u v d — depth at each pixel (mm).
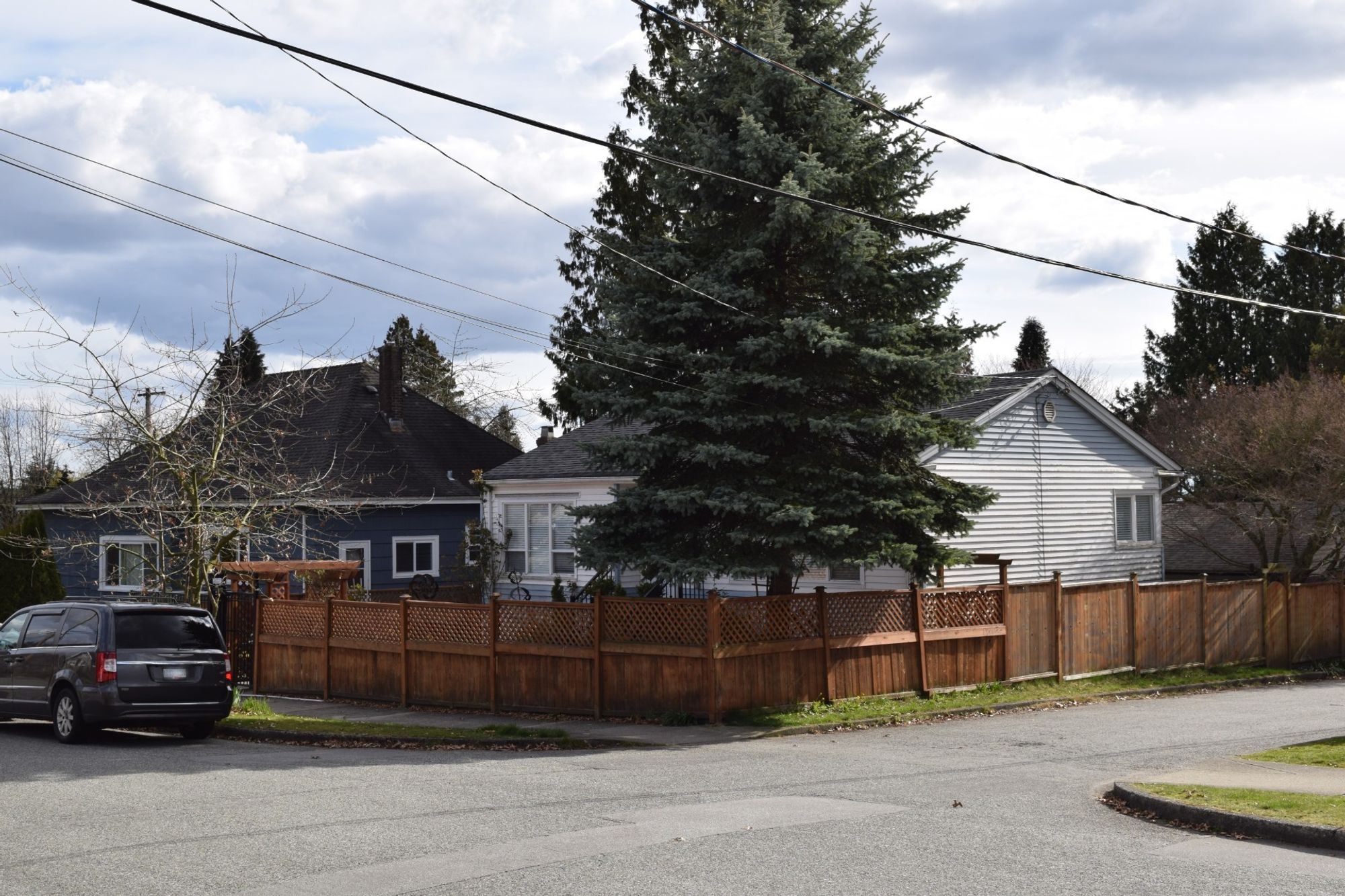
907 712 18391
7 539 24906
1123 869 8227
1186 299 57375
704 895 7527
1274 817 9469
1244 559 35938
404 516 33156
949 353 18688
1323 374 44312
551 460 31109
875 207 19156
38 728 18516
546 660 18719
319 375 34750
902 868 8203
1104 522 29969
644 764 13906
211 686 16734
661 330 19000
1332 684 25500
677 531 18906
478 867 8250
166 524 21516
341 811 10445
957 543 26141
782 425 18719
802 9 19141
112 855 8742
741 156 18453
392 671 20453
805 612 18469
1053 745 15586
